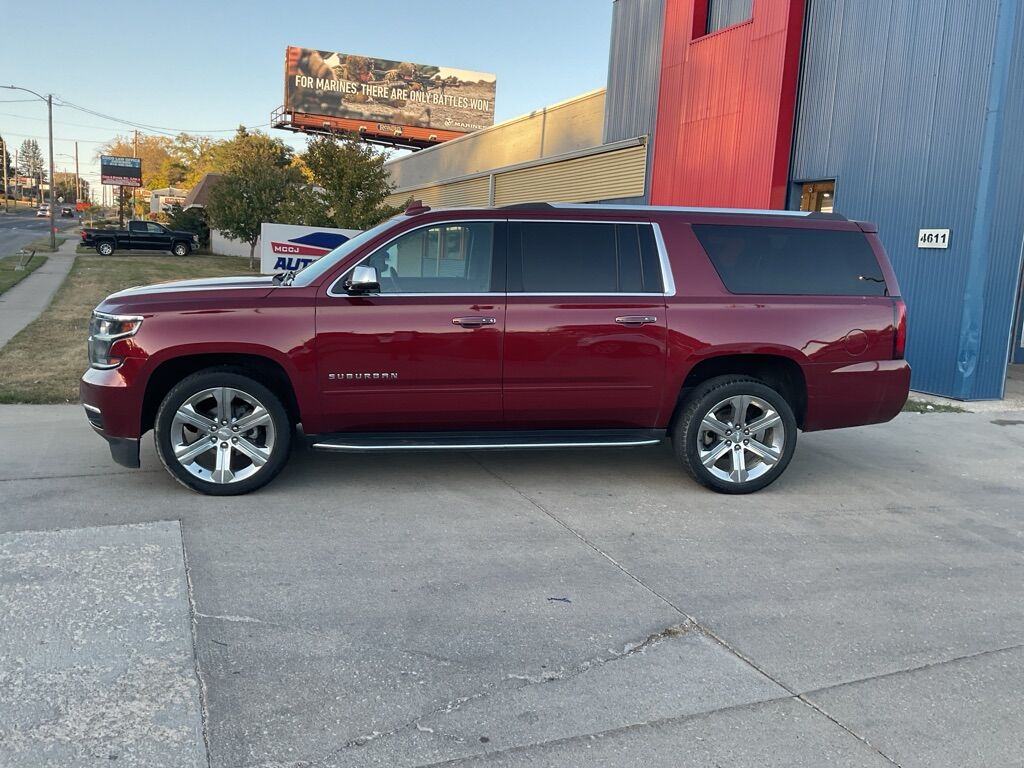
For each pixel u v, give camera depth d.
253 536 4.71
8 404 8.16
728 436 5.80
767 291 5.79
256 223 35.25
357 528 4.91
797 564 4.62
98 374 5.21
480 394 5.47
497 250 5.53
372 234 5.48
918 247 10.23
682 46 14.30
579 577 4.32
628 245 5.68
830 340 5.76
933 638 3.78
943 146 9.81
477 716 3.04
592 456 6.84
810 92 11.77
